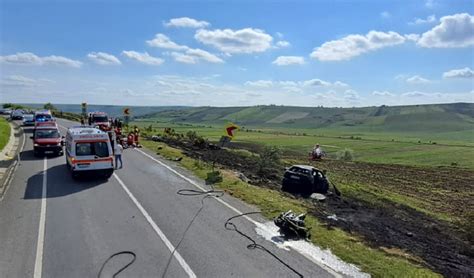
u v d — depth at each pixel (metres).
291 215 11.23
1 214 11.66
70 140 17.45
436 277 8.81
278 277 7.98
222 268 8.34
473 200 25.69
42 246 9.30
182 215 11.99
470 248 13.59
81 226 10.77
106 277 7.82
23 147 26.83
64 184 15.86
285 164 31.14
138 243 9.63
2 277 7.70
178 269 8.24
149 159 22.84
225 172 20.19
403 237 13.53
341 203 18.77
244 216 12.07
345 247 9.95
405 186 30.44
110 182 16.39
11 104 82.12
